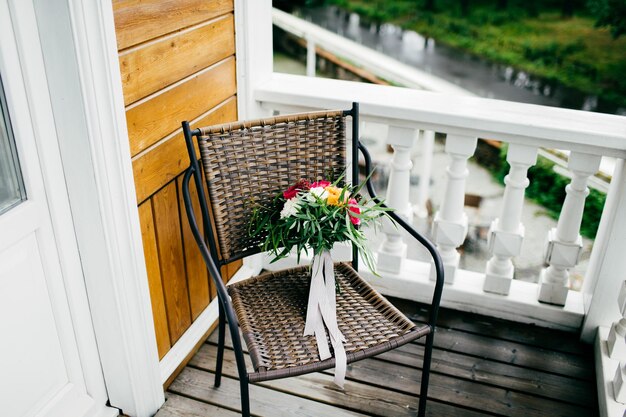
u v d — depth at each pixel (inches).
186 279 72.9
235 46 74.4
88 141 51.7
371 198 65.1
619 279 73.7
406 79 268.2
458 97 78.2
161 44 58.5
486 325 84.0
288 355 54.9
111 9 49.4
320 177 66.8
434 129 75.6
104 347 63.9
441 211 82.1
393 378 73.9
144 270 61.3
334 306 59.0
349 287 65.2
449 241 82.4
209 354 77.5
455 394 71.7
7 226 49.6
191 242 72.4
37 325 56.1
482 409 69.6
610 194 74.3
